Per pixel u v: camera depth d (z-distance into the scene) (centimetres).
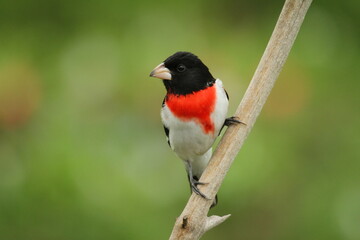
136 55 1020
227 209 1010
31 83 1038
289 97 1034
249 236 1077
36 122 1018
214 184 682
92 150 963
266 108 1030
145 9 1102
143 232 940
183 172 980
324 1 1148
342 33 1127
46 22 1125
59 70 1057
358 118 1062
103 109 1011
